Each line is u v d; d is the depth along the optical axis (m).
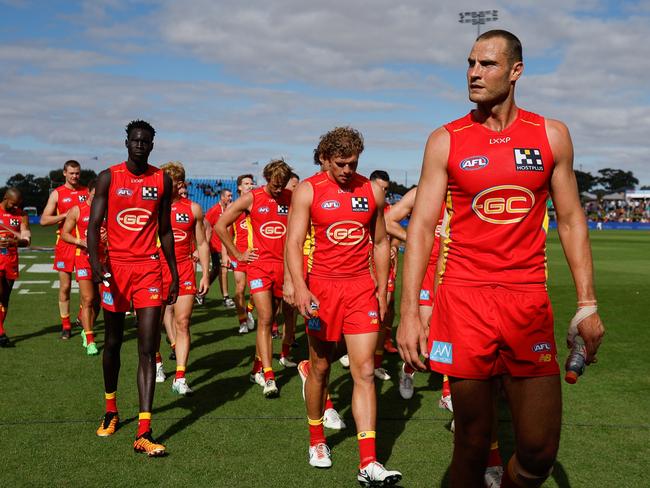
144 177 4.74
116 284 4.62
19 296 12.30
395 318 10.33
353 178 4.33
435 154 2.70
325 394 4.18
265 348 5.80
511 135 2.61
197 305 11.83
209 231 10.09
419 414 5.18
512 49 2.58
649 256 23.28
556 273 16.72
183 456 4.20
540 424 2.59
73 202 8.73
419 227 2.70
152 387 4.44
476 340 2.62
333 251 4.19
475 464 2.70
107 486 3.70
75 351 7.50
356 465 4.09
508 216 2.62
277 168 5.99
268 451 4.31
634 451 4.26
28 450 4.28
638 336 8.20
